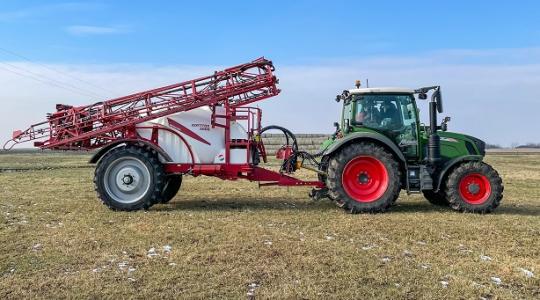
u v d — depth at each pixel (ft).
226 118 27.53
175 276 14.49
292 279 14.38
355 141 26.58
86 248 17.62
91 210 25.99
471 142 26.99
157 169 26.11
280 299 12.84
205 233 19.99
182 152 27.35
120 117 27.32
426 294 13.30
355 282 14.14
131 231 20.38
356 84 28.19
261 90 27.89
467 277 14.79
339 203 25.62
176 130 27.27
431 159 26.00
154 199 26.04
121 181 26.17
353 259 16.39
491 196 25.89
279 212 25.66
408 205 29.35
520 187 40.40
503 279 14.69
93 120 27.45
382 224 22.08
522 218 24.06
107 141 28.02
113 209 25.96
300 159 28.68
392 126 27.22
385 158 25.76
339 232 20.53
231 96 27.43
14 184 40.40
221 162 27.45
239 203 29.66
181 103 27.20
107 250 17.37
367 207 25.40
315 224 22.17
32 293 13.16
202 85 27.37
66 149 28.09
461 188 26.13
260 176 27.81
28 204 28.09
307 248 17.66
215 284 13.88
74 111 27.76
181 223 22.11
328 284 13.97
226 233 20.03
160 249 17.52
